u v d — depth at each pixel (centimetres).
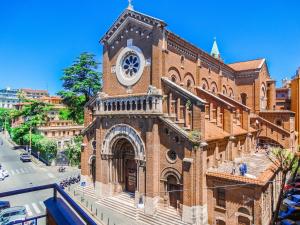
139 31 3259
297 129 5512
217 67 4612
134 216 2988
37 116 7275
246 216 2489
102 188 3594
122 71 3506
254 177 2659
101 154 3616
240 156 3909
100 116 3603
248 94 5497
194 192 2670
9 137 11206
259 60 5819
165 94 3048
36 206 3353
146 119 3028
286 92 7012
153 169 2950
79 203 3466
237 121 4262
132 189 3578
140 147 3095
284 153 3169
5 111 13250
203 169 2717
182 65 3481
